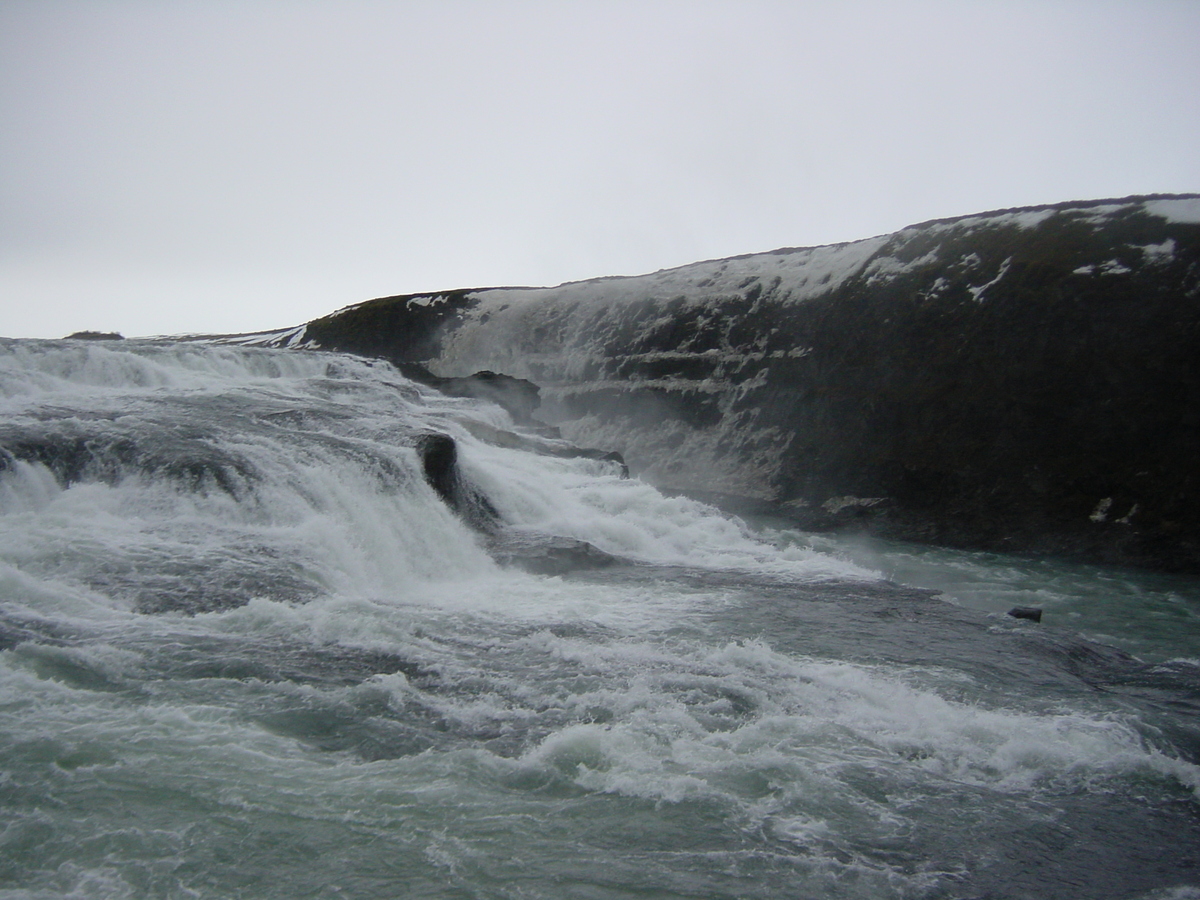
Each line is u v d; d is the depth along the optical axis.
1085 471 27.83
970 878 7.24
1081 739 9.92
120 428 17.17
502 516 20.50
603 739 9.02
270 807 7.36
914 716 10.38
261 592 12.49
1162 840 8.05
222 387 23.67
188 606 11.66
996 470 29.39
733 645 12.42
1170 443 26.98
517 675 10.76
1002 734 10.02
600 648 12.12
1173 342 28.17
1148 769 9.37
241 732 8.48
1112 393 28.62
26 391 20.09
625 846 7.29
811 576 18.39
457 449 21.11
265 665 9.98
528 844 7.23
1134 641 17.17
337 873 6.66
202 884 6.39
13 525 13.30
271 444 17.55
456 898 6.51
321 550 14.55
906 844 7.64
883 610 15.56
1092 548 25.86
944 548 27.73
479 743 8.86
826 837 7.63
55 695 8.78
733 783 8.40
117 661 9.62
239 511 15.19
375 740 8.68
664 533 21.42
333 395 25.89
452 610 13.81
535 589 15.95
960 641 13.81
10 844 6.60
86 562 12.36
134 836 6.81
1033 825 8.14
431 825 7.37
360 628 11.52
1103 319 29.78
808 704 10.49
